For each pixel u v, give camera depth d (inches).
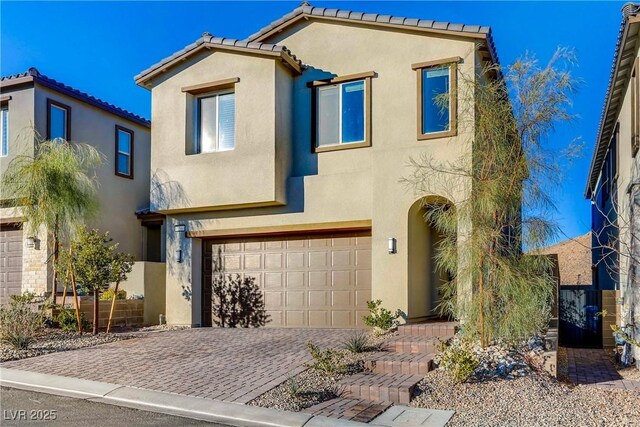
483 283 413.7
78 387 361.7
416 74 570.6
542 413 316.8
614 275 698.8
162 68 641.0
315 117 614.9
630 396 357.4
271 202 593.3
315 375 381.4
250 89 603.8
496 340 430.6
